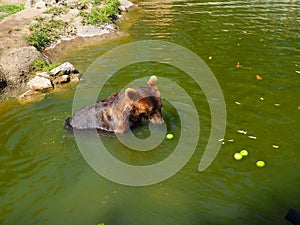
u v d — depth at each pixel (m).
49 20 6.34
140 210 2.17
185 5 8.16
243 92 3.67
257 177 2.40
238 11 7.25
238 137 2.87
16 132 3.13
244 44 5.19
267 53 4.78
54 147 2.88
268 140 2.82
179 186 2.35
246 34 5.66
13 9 7.65
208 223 2.03
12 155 2.79
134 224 2.05
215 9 7.57
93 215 2.15
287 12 7.01
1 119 3.44
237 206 2.15
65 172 2.57
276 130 2.95
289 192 2.25
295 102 3.42
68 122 3.17
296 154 2.63
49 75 4.34
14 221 2.13
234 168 2.50
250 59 4.59
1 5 8.21
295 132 2.92
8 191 2.39
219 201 2.20
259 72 4.16
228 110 3.30
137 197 2.28
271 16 6.73
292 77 3.99
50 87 4.14
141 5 8.50
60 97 3.91
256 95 3.59
